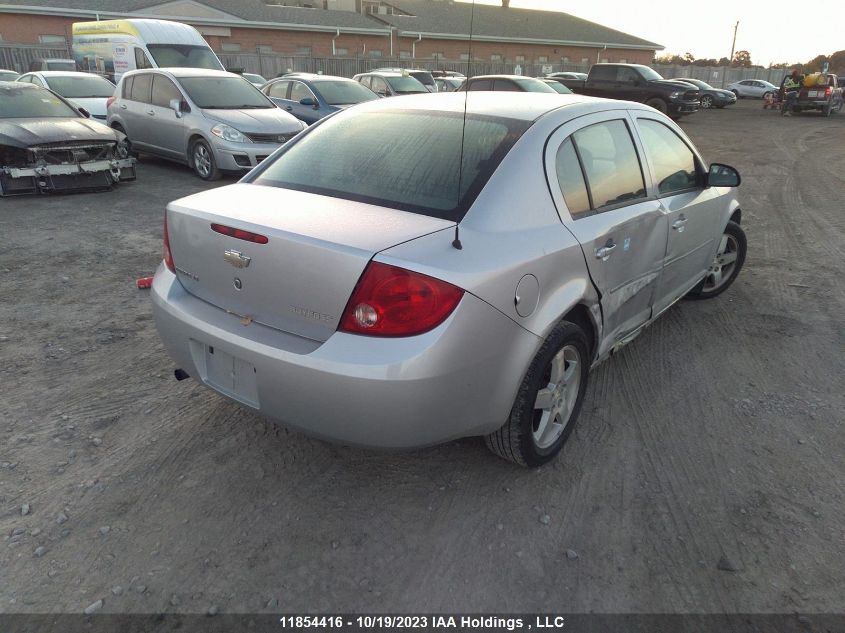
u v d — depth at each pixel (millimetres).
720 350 4188
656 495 2748
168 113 10250
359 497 2688
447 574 2309
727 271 5195
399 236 2229
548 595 2230
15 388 3459
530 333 2459
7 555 2316
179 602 2154
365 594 2215
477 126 2840
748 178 11125
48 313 4508
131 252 6020
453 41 41344
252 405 2439
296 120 10453
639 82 21578
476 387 2309
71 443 2988
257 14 33594
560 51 46000
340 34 36500
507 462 2941
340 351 2148
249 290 2430
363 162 2811
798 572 2348
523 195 2551
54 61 19141
